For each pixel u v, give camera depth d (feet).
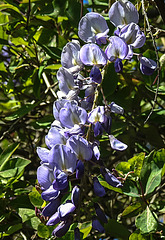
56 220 1.45
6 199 2.00
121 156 2.23
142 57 1.57
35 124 2.15
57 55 2.09
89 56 1.52
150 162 1.74
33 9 2.21
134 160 1.75
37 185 1.87
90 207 2.09
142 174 1.74
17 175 1.96
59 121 1.56
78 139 1.44
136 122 2.07
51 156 1.45
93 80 1.51
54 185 1.43
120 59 1.50
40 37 2.22
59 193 1.47
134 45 1.51
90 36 1.56
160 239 1.80
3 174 1.96
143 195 1.72
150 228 1.65
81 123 1.50
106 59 1.51
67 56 1.63
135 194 1.73
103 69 1.55
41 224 1.75
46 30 2.23
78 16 2.11
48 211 1.47
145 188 1.73
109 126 1.48
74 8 2.11
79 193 1.46
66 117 1.50
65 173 1.45
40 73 2.19
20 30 2.22
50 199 1.47
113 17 1.57
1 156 1.98
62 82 1.59
